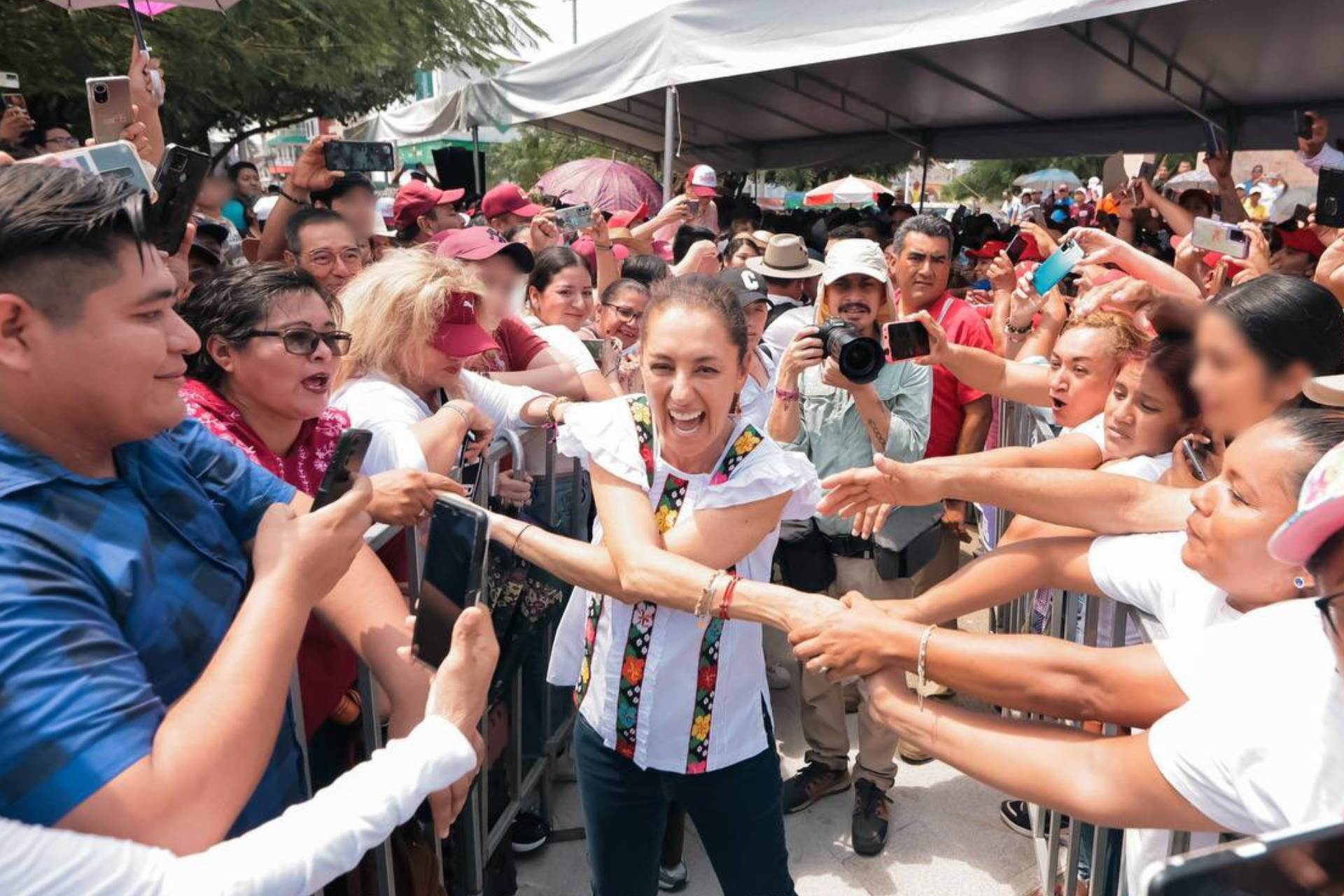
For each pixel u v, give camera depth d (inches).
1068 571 67.1
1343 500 34.2
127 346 40.7
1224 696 44.1
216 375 73.5
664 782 76.3
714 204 311.6
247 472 53.4
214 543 47.6
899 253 149.6
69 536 39.6
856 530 75.2
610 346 157.2
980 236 324.2
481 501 94.7
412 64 441.7
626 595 68.8
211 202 188.4
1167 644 51.5
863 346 102.3
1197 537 52.5
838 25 191.6
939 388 139.5
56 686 35.1
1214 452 75.6
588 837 81.1
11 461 40.2
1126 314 104.2
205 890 35.9
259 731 40.2
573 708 122.0
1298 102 331.3
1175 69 289.6
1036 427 126.2
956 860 111.5
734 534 68.6
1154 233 253.6
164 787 36.1
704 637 71.3
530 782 106.7
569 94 274.4
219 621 45.7
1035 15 162.6
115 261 40.0
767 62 206.5
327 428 80.1
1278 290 66.2
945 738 53.9
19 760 34.2
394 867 67.2
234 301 70.4
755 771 75.7
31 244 38.2
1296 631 43.9
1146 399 84.0
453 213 222.2
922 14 179.3
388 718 73.5
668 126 235.0
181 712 38.9
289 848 39.4
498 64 464.1
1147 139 392.5
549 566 73.8
